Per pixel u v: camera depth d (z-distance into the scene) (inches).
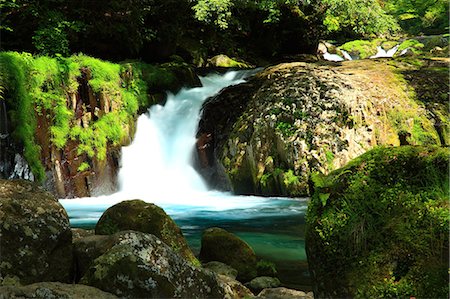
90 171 430.9
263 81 486.3
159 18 639.1
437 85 458.9
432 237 87.4
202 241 205.2
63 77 433.1
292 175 386.0
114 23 569.0
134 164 460.8
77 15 546.9
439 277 84.1
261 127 409.7
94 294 112.7
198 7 617.0
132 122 472.4
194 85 544.7
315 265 100.1
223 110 476.1
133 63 502.0
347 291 92.4
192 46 701.9
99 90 452.8
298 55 796.0
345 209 98.3
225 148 435.8
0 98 383.2
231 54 753.6
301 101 408.2
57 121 420.2
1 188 143.4
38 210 141.4
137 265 121.2
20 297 104.7
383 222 93.4
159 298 119.9
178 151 478.3
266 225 292.2
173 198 413.7
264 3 692.7
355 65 514.6
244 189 419.8
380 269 89.9
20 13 507.5
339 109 401.4
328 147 386.6
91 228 280.5
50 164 411.5
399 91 444.8
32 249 135.5
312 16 785.6
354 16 671.1
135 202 196.1
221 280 142.6
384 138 412.5
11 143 392.2
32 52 515.2
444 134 427.5
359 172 101.7
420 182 94.7
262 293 161.9
